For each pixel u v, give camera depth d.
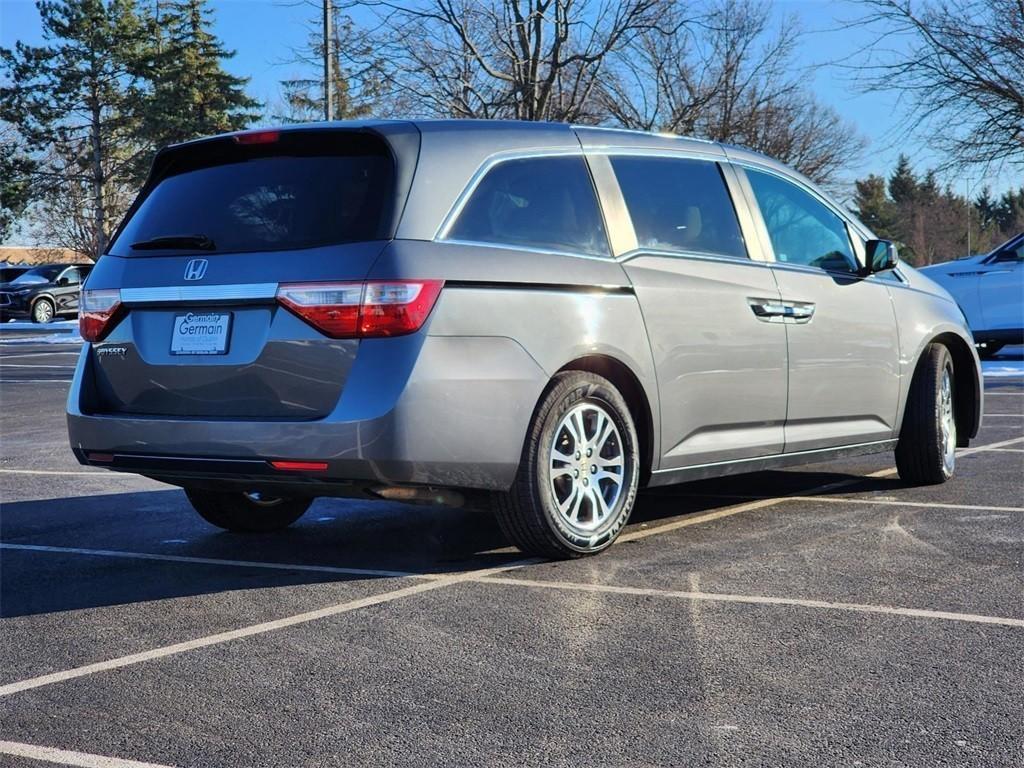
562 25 19.42
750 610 4.09
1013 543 5.13
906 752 2.81
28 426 10.82
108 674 3.50
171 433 4.57
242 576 4.73
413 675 3.43
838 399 6.04
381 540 5.43
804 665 3.48
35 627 4.04
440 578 4.62
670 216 5.38
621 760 2.79
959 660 3.52
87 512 6.29
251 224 4.59
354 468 4.24
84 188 57.62
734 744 2.88
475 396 4.38
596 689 3.29
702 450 5.33
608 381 4.99
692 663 3.51
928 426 6.56
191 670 3.52
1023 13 20.22
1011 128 20.50
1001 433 9.15
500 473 4.50
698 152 5.69
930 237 93.25
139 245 4.82
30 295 36.41
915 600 4.20
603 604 4.18
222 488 4.88
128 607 4.28
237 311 4.51
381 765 2.78
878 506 6.07
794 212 6.11
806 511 5.95
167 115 54.91
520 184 4.79
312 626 3.97
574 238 4.89
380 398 4.21
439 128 4.67
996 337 15.84
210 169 4.88
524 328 4.54
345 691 3.30
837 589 4.36
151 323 4.72
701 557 4.91
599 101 24.02
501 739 2.93
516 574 4.66
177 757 2.85
